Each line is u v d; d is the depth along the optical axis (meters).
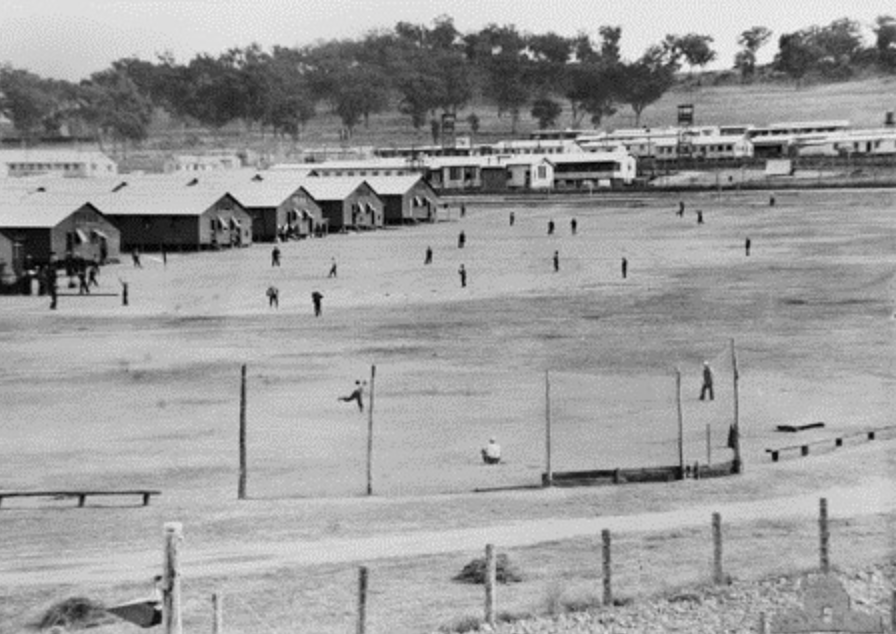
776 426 63.03
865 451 56.94
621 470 52.75
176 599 26.84
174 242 157.25
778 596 37.12
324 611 37.00
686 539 43.38
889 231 149.88
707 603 37.03
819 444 58.28
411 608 37.00
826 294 106.00
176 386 75.69
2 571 41.38
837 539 42.66
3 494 49.44
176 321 101.25
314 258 145.12
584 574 39.84
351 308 106.06
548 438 52.97
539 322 96.44
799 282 113.06
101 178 169.00
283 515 47.94
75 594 38.59
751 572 39.38
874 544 41.91
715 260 130.75
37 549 43.88
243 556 42.62
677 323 94.44
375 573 40.38
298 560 42.06
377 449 59.28
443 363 81.19
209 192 160.62
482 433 62.31
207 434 63.09
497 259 138.38
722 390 71.69
